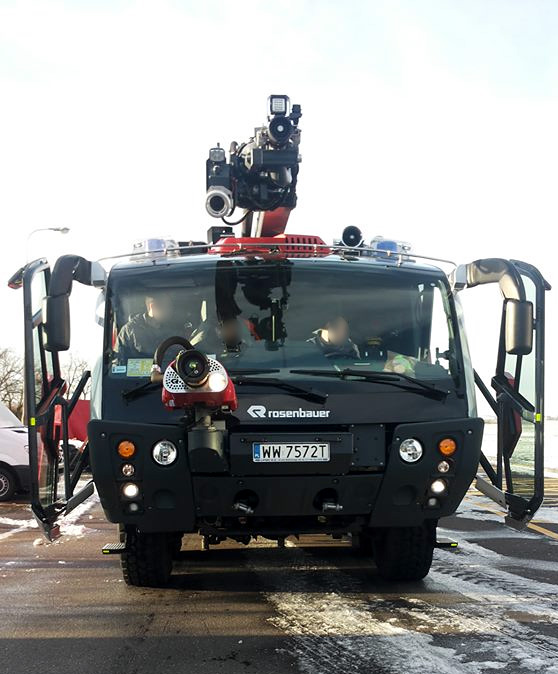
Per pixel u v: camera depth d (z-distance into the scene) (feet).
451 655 14.06
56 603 18.52
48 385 19.02
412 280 19.12
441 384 17.89
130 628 16.21
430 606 17.83
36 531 31.60
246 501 17.07
